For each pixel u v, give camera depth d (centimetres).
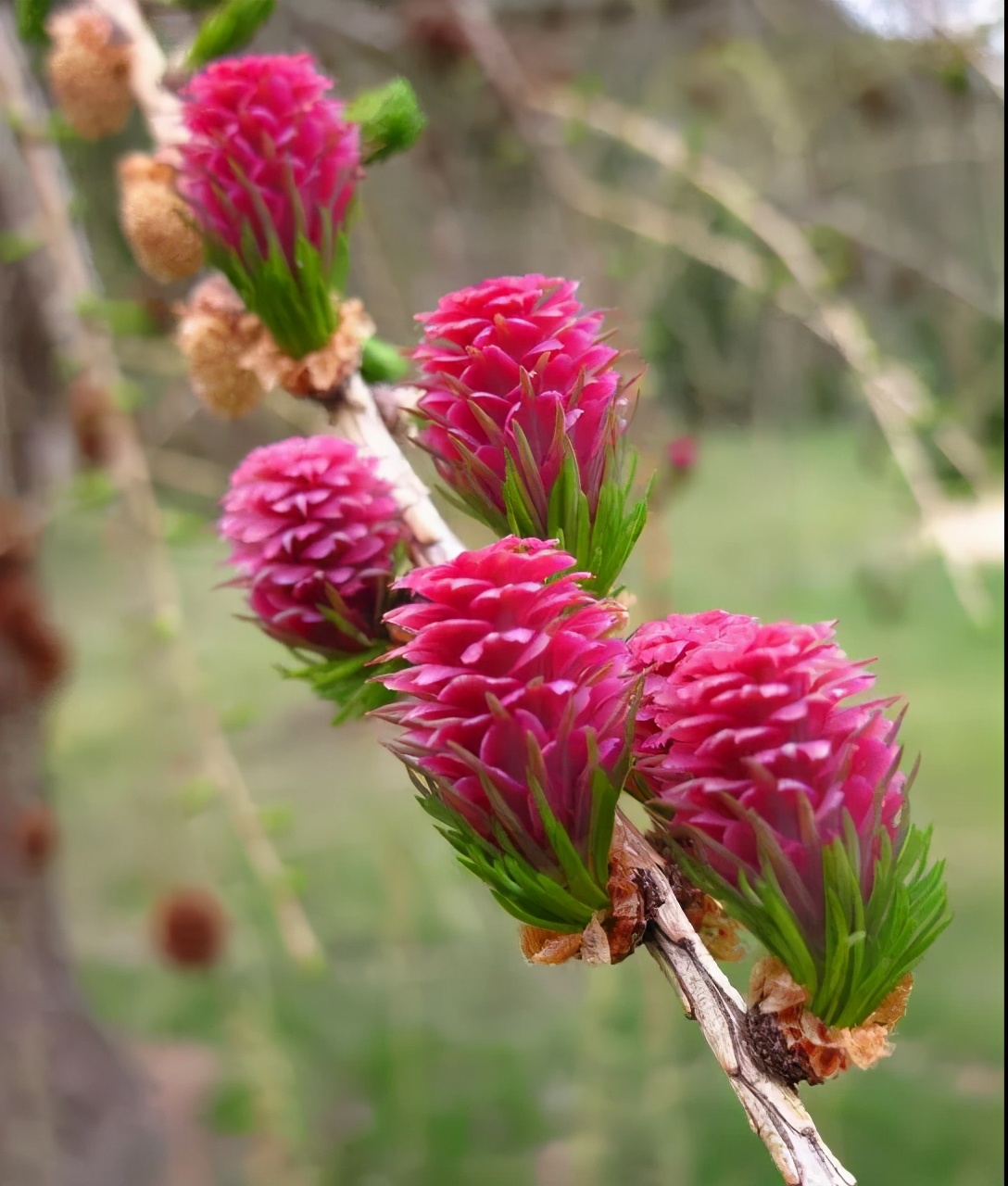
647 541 24
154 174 12
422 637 8
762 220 27
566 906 8
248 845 18
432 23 26
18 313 21
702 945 8
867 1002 8
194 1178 25
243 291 11
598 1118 27
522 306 9
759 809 8
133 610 24
